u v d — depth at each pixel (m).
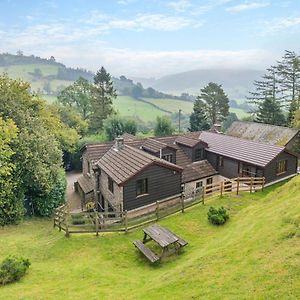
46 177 25.86
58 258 16.58
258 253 11.99
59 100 69.50
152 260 14.77
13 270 13.58
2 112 25.59
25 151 24.94
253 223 15.77
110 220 20.16
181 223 20.11
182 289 10.92
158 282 12.19
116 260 15.98
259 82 72.00
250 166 29.44
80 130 58.94
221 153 32.34
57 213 21.53
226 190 26.47
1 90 26.78
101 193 28.86
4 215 24.03
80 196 34.50
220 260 12.46
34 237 20.31
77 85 69.75
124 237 18.67
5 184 23.06
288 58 66.19
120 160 26.92
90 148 33.28
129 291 12.05
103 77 71.69
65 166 48.47
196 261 13.10
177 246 16.02
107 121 55.09
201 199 24.61
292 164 30.94
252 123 52.53
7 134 20.97
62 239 18.70
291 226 13.22
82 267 14.98
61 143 43.50
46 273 14.39
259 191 26.62
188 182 30.55
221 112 72.50
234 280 10.51
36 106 34.62
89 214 20.80
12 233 22.19
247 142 32.50
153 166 24.17
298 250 11.20
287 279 9.62
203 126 66.75
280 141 44.66
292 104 59.31
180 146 35.00
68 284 13.11
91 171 31.80
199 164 33.50
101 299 11.50
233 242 13.98
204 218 20.67
